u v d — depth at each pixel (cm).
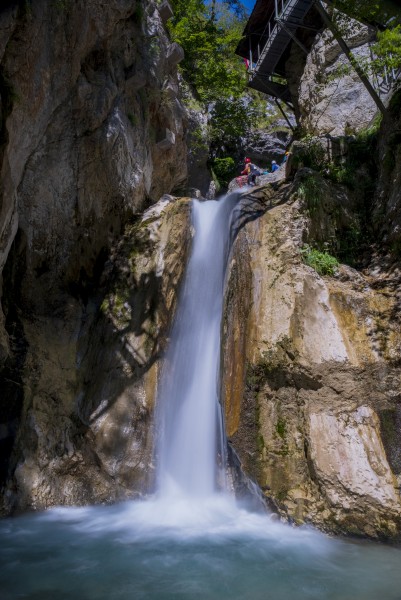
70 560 557
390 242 849
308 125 1549
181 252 962
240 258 827
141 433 804
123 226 1062
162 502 770
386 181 907
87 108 935
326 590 476
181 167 1502
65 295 947
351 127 1381
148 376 839
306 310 720
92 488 773
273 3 1767
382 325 713
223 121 2205
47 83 774
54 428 797
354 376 670
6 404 774
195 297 930
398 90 959
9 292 873
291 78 1848
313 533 609
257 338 716
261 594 470
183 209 1013
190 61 2023
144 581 502
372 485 594
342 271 807
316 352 685
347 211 919
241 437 693
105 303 928
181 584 494
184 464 808
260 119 2619
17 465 743
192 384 852
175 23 1983
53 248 935
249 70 1955
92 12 877
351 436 632
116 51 1052
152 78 1186
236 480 762
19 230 877
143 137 1168
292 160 1042
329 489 607
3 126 647
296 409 675
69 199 945
